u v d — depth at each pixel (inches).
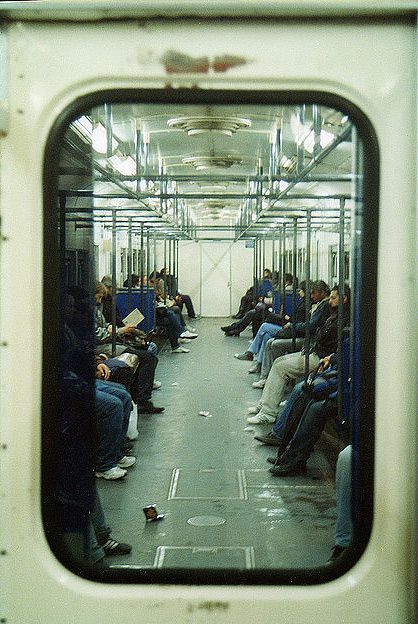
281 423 292.0
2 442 78.8
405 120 78.5
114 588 79.4
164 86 78.7
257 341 510.0
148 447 289.6
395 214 78.9
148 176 277.0
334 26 78.2
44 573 79.1
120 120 254.7
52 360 79.5
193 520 201.0
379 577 79.2
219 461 268.8
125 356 336.8
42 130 78.5
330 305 305.0
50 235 79.2
